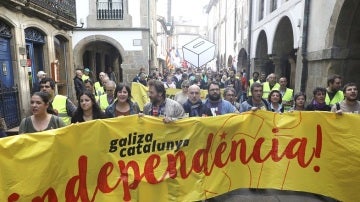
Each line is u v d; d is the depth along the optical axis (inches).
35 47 411.8
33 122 145.4
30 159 119.6
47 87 194.1
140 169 144.6
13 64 333.7
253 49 756.0
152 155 146.8
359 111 188.7
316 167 166.4
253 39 756.0
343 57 314.3
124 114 183.3
